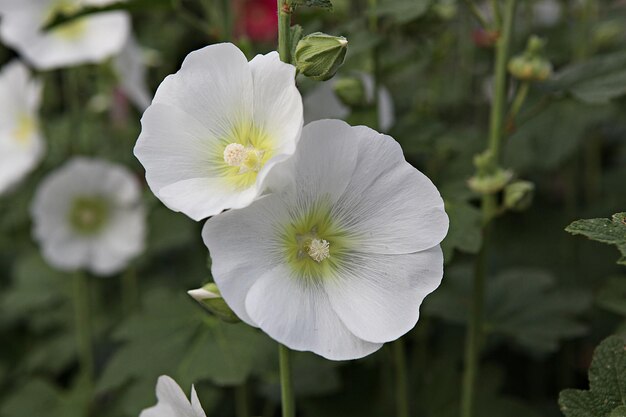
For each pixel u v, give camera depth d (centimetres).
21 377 104
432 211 52
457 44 113
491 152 70
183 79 52
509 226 104
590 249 102
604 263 100
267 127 52
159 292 76
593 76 70
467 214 67
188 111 52
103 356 103
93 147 112
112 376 73
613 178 110
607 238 49
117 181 100
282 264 52
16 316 109
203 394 82
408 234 52
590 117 96
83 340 97
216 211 50
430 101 103
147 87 115
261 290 50
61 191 99
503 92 70
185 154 52
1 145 101
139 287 107
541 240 102
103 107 102
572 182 104
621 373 52
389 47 79
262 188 50
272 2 117
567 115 97
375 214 52
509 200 68
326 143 51
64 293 108
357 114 73
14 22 93
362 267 53
